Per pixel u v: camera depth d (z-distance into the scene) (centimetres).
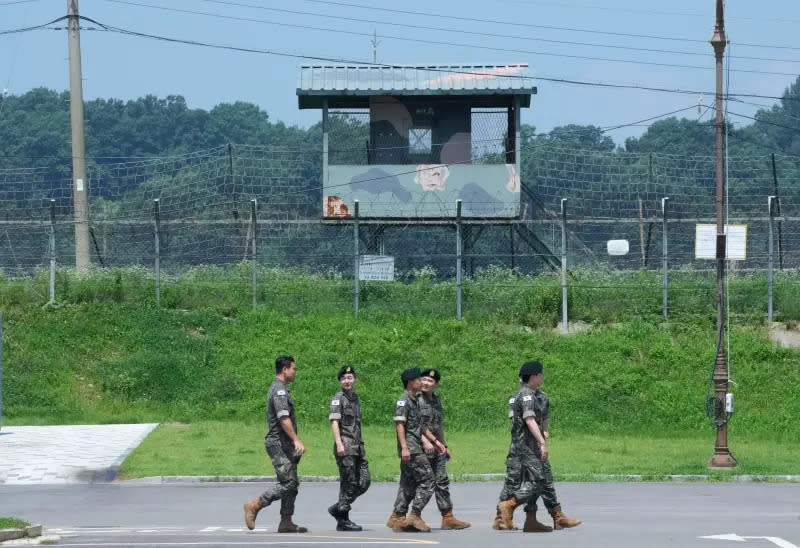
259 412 8462
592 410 8425
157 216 10100
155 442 7319
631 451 7306
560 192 16812
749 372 8950
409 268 12462
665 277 9831
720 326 6900
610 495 5591
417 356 9225
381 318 9831
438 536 3919
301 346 9381
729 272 10738
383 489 5912
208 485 6088
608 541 3672
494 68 11325
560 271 10294
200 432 7675
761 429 8156
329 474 6353
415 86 11144
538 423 4109
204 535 3953
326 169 11019
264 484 6125
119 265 12538
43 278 10275
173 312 9912
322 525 4475
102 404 8644
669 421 8325
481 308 9956
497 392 8669
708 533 3912
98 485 6072
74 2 10969
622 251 10412
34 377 8844
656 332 9569
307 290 10250
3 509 5072
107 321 9738
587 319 9844
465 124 11400
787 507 5000
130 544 3584
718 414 6794
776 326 9700
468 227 11144
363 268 10206
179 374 8975
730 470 6519
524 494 4025
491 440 7694
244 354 9300
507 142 11331
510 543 3631
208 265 10988
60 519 4697
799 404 8544
